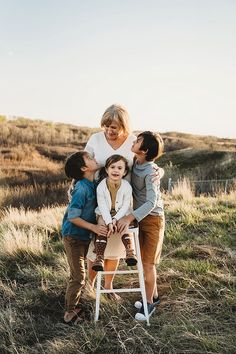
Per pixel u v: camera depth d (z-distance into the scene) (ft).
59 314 17.20
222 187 54.75
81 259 15.93
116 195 14.96
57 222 28.53
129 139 15.94
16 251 22.71
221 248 22.00
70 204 15.37
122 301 17.28
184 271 19.20
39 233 26.22
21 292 18.70
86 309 16.96
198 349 13.84
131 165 15.85
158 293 17.81
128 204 14.99
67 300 16.01
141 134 15.24
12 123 200.34
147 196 14.96
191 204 33.99
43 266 21.49
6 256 22.63
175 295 17.33
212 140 185.68
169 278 18.89
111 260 17.04
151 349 13.96
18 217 31.35
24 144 145.59
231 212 28.89
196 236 24.40
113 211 15.01
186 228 26.27
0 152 124.47
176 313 15.97
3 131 156.97
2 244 24.18
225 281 17.92
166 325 14.97
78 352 14.11
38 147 142.10
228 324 15.06
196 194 56.08
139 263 15.37
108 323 15.39
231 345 13.66
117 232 14.93
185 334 14.35
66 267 20.45
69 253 15.81
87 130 200.54
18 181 74.95
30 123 207.00
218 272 18.76
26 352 14.35
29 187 68.64
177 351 13.80
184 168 75.72
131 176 15.71
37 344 14.79
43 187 65.31
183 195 39.93
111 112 15.23
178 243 23.62
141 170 15.24
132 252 14.48
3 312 16.83
